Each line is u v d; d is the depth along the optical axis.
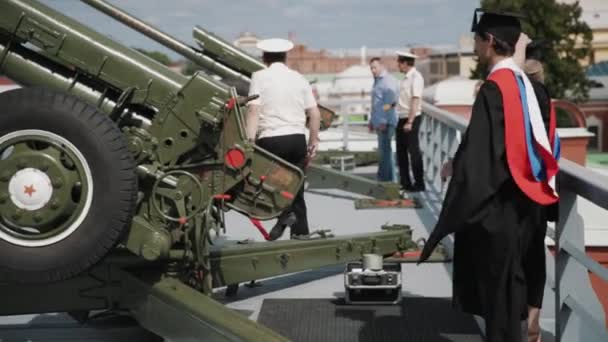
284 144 7.16
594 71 50.31
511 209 4.21
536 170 4.13
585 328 4.73
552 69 42.38
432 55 77.69
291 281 6.62
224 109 4.93
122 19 6.70
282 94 7.16
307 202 10.54
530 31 41.97
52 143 4.46
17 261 4.46
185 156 5.09
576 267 4.69
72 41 4.86
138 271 4.94
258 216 5.29
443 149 10.75
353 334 5.27
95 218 4.46
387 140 12.01
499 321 4.27
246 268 5.82
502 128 4.16
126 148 4.50
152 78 4.92
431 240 4.27
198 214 4.92
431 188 11.76
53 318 5.70
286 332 5.31
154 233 4.68
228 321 4.36
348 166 13.88
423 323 5.47
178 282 4.88
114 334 5.38
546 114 4.67
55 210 4.45
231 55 8.02
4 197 4.46
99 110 4.50
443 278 6.69
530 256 4.48
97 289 4.91
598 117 50.19
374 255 5.82
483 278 4.30
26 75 5.02
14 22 4.83
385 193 10.29
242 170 5.11
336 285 6.48
